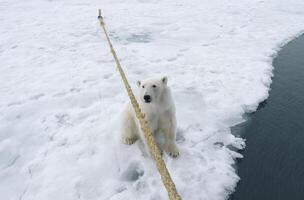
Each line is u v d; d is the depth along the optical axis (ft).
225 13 39.01
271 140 15.80
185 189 11.97
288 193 12.71
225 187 12.44
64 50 26.55
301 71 23.53
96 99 18.57
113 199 11.56
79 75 21.70
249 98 18.99
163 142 14.30
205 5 43.29
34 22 35.04
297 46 29.12
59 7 42.47
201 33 31.22
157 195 11.69
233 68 23.03
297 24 35.37
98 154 13.83
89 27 33.01
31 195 11.84
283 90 20.59
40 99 18.67
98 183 12.34
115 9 40.88
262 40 29.68
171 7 41.98
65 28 32.71
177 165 13.15
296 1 46.24
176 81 20.88
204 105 18.11
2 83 20.77
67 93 19.34
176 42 28.76
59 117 16.85
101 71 22.27
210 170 13.05
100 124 15.97
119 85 20.17
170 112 12.75
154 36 30.40
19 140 15.01
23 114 17.17
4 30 32.09
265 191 12.76
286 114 17.92
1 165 13.44
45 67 23.13
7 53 25.89
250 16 37.86
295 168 13.99
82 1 46.32
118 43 28.32
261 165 14.15
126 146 14.28
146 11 39.65
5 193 12.01
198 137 15.17
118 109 17.30
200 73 22.13
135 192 11.89
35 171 12.96
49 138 15.07
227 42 28.86
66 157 13.66
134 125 13.91
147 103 12.41
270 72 22.82
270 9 41.60
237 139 15.57
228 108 17.85
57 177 12.55
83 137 14.97
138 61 24.13
